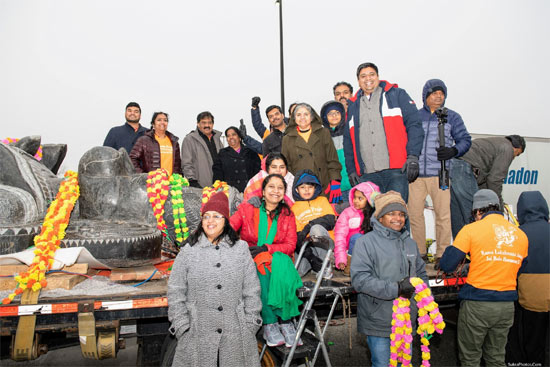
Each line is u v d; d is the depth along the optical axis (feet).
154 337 9.58
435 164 14.24
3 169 11.94
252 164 19.62
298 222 12.25
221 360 7.73
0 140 13.83
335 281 10.47
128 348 14.42
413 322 9.41
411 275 9.34
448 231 13.82
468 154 16.44
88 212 12.27
